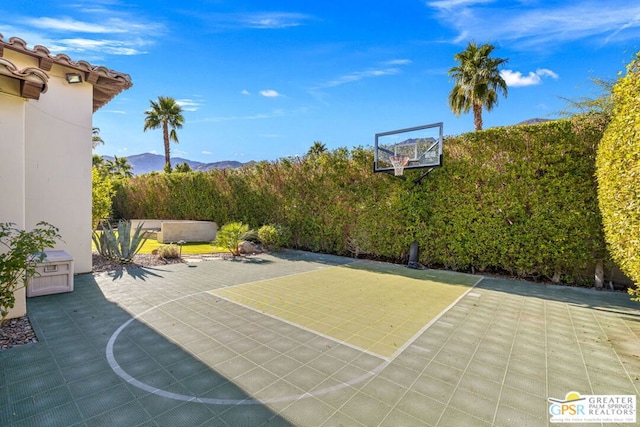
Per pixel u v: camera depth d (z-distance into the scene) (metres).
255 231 11.37
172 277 6.74
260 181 12.52
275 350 3.40
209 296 5.38
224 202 13.87
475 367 3.09
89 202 6.89
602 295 5.84
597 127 6.21
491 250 7.41
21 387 2.61
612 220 4.63
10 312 4.08
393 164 8.62
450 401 2.52
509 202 7.13
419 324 4.26
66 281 5.44
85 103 6.78
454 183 7.91
